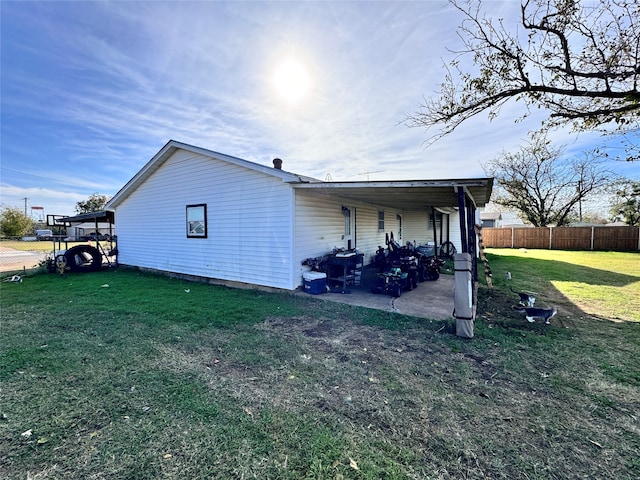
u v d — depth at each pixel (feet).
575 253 55.36
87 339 13.88
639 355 12.01
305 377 10.36
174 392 9.41
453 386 9.73
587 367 11.00
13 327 15.55
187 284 27.40
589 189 73.20
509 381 10.03
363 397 9.11
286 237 22.58
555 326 15.52
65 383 9.96
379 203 36.04
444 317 17.03
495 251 61.16
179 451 6.89
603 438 7.32
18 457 6.72
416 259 26.89
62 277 31.65
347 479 6.07
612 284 26.63
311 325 15.79
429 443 7.13
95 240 38.65
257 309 18.69
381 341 13.58
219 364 11.37
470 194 21.56
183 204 30.04
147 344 13.29
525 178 78.64
